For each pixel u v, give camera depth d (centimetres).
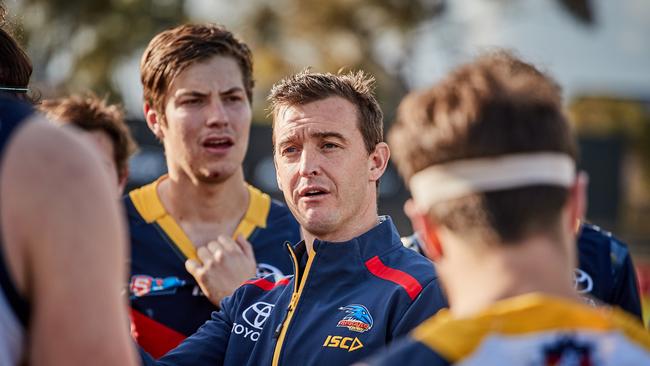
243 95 1328
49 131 567
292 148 1009
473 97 540
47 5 6141
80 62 6294
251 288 1027
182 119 1295
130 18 6359
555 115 539
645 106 8506
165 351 1296
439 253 568
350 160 985
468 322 511
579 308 509
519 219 516
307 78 1025
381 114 1050
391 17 8300
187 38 1307
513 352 498
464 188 527
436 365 511
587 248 1263
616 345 503
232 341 986
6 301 546
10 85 673
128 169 1453
